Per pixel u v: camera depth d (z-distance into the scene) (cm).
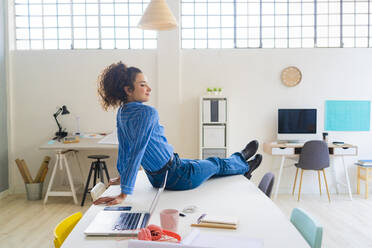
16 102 541
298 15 550
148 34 554
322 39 550
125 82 198
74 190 483
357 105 539
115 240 130
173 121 536
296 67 536
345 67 537
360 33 549
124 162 203
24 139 543
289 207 457
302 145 491
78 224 148
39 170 506
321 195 526
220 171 248
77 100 541
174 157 213
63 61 539
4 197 519
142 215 153
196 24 553
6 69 535
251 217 157
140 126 184
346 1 547
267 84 539
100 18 552
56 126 541
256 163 295
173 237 128
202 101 500
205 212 165
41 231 367
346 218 409
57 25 553
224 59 538
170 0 531
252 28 552
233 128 542
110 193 202
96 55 539
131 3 552
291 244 125
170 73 533
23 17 552
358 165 518
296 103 539
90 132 541
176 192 207
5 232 365
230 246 120
